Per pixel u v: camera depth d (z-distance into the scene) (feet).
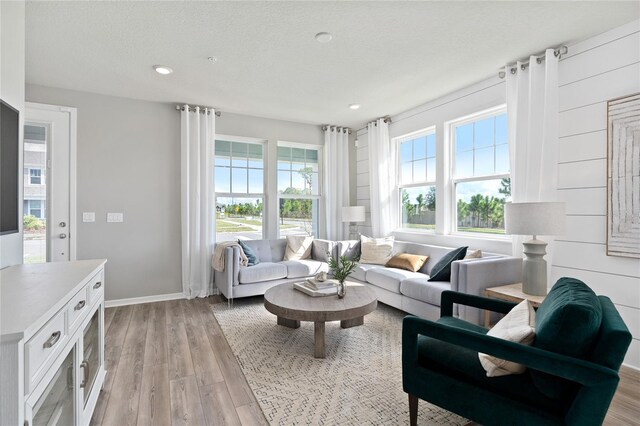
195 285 13.73
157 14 7.43
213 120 14.21
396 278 11.15
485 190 11.73
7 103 5.90
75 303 4.69
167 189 13.57
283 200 16.67
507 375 4.66
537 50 9.27
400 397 6.49
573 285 5.26
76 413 4.71
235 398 6.44
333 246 14.69
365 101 13.53
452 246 12.64
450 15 7.55
